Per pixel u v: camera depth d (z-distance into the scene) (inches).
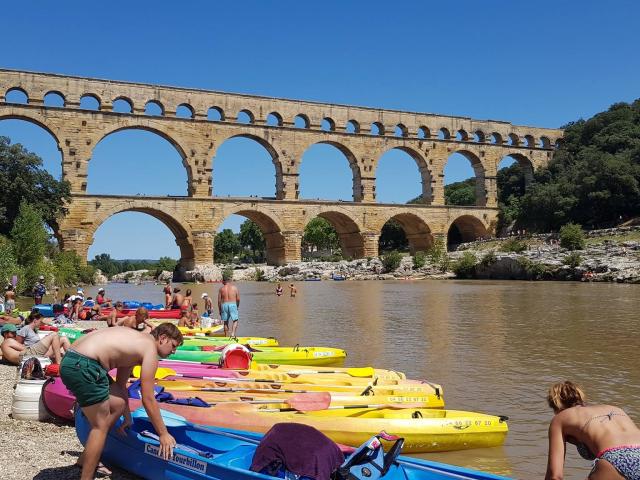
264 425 438.9
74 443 414.3
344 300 1840.6
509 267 2837.1
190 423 379.6
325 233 6161.4
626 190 3732.8
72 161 3107.8
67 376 315.9
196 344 820.0
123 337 326.3
